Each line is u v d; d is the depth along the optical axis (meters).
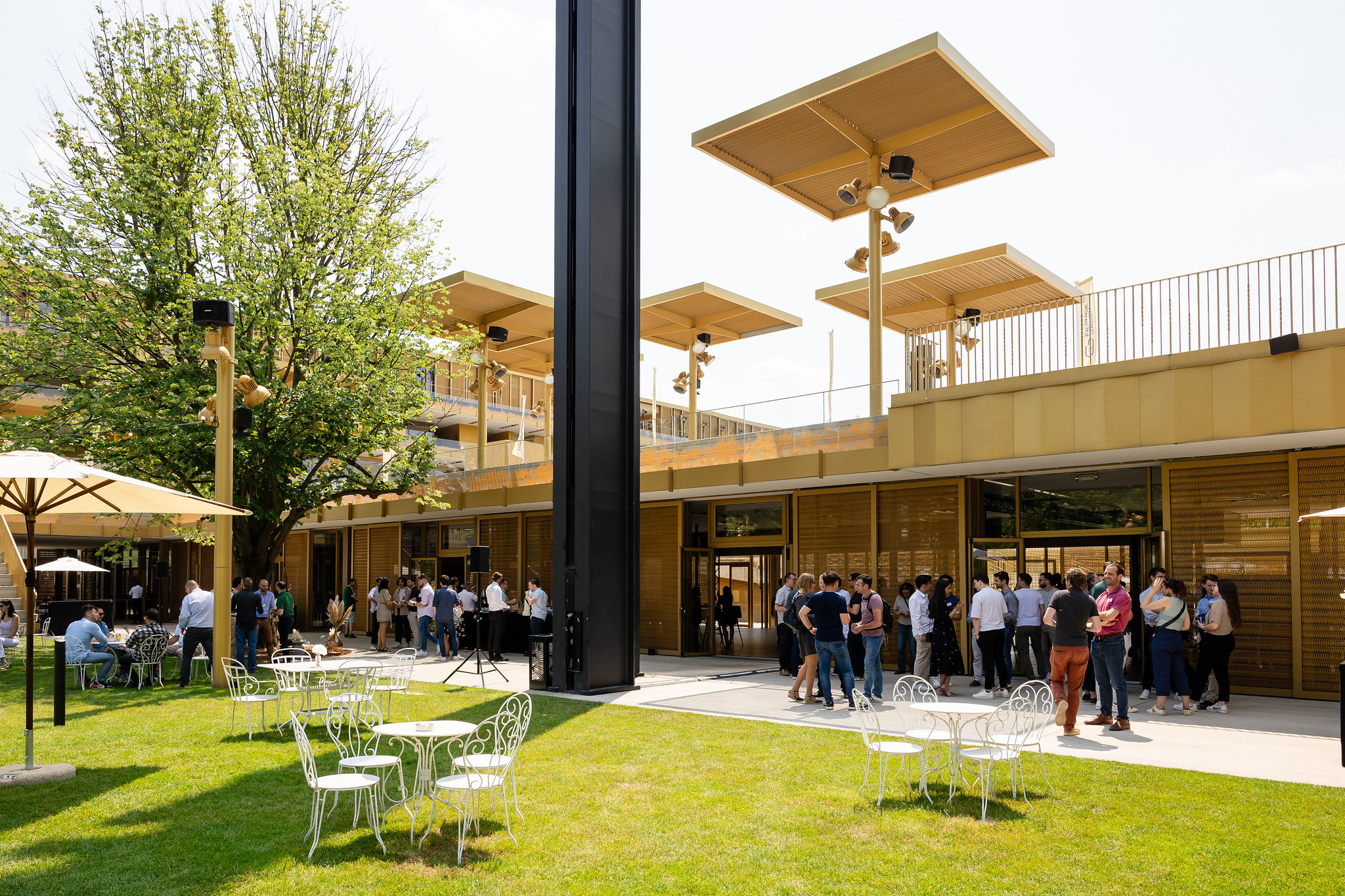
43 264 17.55
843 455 16.45
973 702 12.34
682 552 20.81
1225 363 12.04
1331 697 12.63
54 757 8.91
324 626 31.55
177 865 5.70
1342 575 12.71
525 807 7.01
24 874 5.54
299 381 19.12
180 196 18.30
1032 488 16.28
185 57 19.30
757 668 17.59
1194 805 6.89
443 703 12.34
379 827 6.53
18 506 8.25
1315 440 12.28
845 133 19.33
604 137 14.60
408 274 20.52
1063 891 5.18
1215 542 13.82
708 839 6.19
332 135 20.86
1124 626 10.19
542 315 27.89
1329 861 5.63
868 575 17.69
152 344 18.11
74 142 18.58
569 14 14.76
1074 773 7.93
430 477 25.48
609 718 11.06
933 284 24.22
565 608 13.68
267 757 8.88
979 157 21.03
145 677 15.12
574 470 13.97
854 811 6.84
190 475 18.05
